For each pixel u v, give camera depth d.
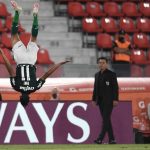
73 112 46.62
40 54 65.56
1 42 67.38
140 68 56.84
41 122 46.06
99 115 46.81
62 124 46.28
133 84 55.06
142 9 77.75
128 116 47.59
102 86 43.94
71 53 70.06
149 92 55.00
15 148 38.97
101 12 76.62
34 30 34.12
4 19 72.19
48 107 46.31
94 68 57.00
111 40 70.62
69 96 53.75
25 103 33.94
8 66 33.34
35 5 34.16
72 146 41.25
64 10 75.94
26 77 33.28
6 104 45.94
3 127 45.59
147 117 54.16
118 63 61.22
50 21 73.06
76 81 54.28
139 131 49.62
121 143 47.12
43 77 33.69
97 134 46.56
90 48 70.62
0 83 53.09
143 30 74.38
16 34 34.22
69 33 72.00
